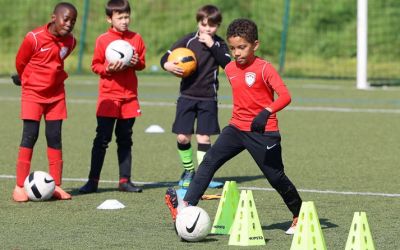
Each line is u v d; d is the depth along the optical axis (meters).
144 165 21.12
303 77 50.59
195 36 18.19
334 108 34.53
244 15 61.50
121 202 16.45
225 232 13.79
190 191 13.81
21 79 16.84
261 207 16.02
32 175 16.41
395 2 60.94
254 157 13.66
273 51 59.25
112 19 17.55
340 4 62.09
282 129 28.25
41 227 14.17
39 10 64.00
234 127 13.70
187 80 18.11
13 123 29.12
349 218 15.03
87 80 47.50
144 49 17.91
